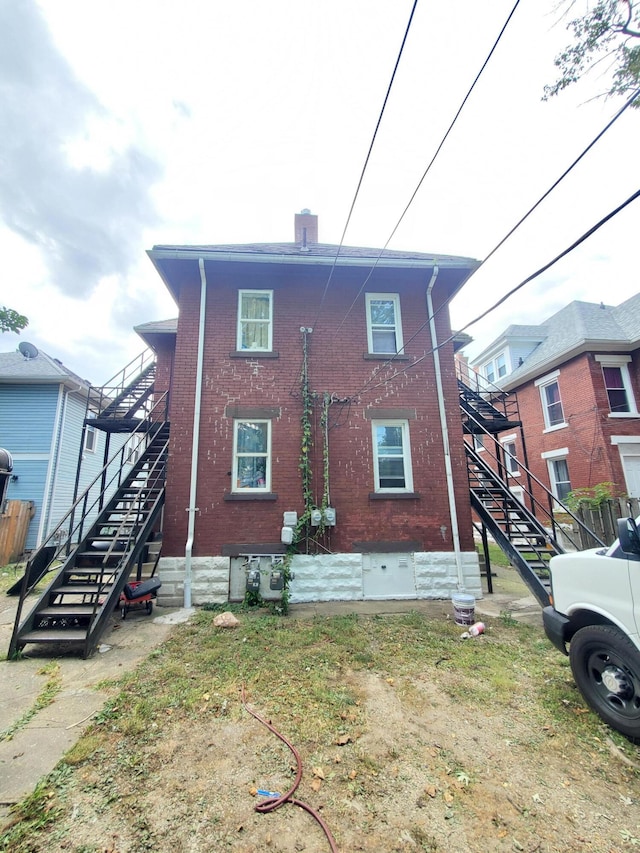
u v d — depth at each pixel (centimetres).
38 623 505
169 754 290
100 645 513
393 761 285
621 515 1041
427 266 852
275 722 334
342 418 821
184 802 243
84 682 407
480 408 1076
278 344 840
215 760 284
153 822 227
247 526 755
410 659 467
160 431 898
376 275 889
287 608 671
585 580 369
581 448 1413
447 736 316
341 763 282
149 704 360
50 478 1338
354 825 226
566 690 392
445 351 878
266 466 796
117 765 277
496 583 927
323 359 844
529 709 358
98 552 623
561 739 313
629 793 254
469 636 546
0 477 1205
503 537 733
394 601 750
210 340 826
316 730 323
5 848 209
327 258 826
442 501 806
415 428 833
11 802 241
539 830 223
